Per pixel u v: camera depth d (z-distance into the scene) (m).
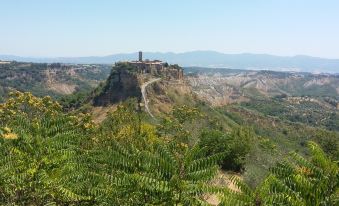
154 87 161.12
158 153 10.11
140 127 36.06
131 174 9.62
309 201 9.11
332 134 48.91
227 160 44.94
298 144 97.00
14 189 11.82
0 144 12.35
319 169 9.50
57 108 31.14
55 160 12.09
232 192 9.34
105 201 10.16
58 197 11.89
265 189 9.25
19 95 30.44
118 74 161.62
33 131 12.76
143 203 9.55
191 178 9.56
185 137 29.50
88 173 11.20
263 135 125.94
